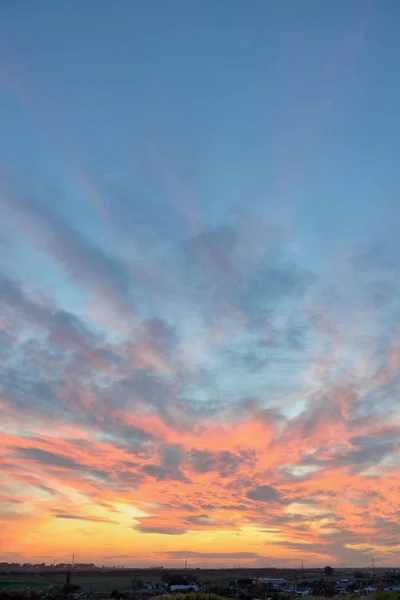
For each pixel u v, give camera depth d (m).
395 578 131.12
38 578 190.75
